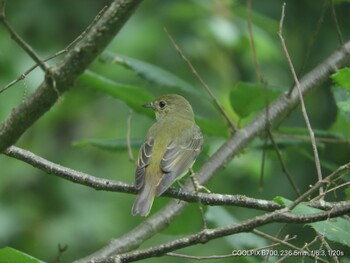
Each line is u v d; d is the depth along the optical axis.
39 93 5.18
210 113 15.26
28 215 15.43
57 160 16.89
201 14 15.90
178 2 16.70
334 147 12.63
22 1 16.30
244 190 15.00
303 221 5.88
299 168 14.61
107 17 4.93
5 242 15.05
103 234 15.27
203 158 10.33
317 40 15.74
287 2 15.98
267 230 13.89
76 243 15.13
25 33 16.12
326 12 15.85
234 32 15.45
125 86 9.58
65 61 5.04
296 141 9.91
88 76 9.53
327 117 15.17
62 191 15.84
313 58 15.74
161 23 16.22
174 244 6.15
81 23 16.42
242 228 5.98
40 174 15.99
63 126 17.20
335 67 9.57
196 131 9.13
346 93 8.70
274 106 9.49
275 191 14.67
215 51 16.39
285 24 15.89
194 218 9.68
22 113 5.27
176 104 9.83
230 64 16.47
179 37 16.38
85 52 5.00
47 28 16.17
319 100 15.25
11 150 6.70
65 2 16.34
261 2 15.95
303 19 15.99
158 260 14.45
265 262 6.97
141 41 15.81
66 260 14.91
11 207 15.53
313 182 14.49
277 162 14.74
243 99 9.38
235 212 14.70
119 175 16.31
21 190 15.89
